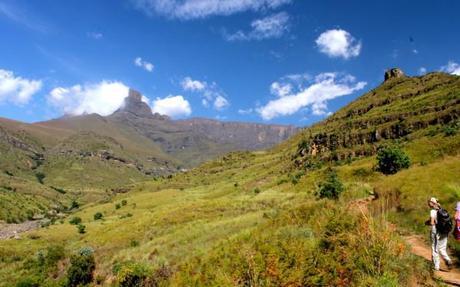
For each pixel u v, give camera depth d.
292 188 76.75
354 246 9.62
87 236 75.50
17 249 76.81
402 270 9.18
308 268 9.40
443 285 9.00
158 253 33.78
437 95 130.12
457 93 114.62
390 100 167.62
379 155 57.78
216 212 57.03
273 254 9.89
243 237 14.36
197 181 195.88
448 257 10.52
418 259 10.33
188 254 26.36
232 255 11.42
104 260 42.09
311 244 10.53
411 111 114.75
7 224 167.00
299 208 16.45
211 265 11.73
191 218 55.59
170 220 56.81
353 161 93.38
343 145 115.44
